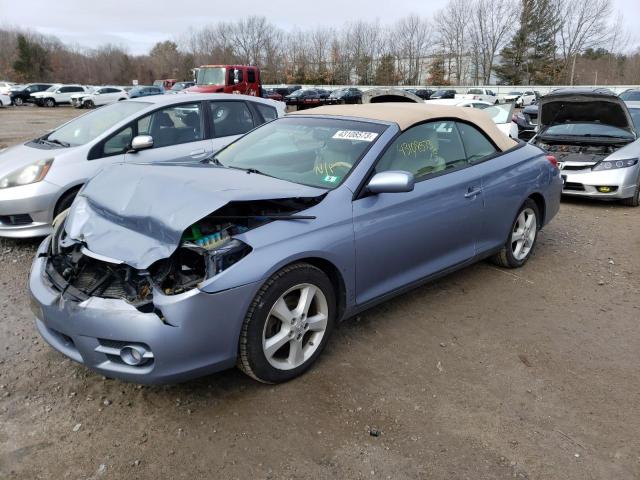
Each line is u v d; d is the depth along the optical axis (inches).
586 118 324.5
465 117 163.3
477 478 90.3
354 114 150.7
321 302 119.0
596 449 97.7
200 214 98.6
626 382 119.3
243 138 163.9
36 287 110.0
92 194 123.9
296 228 111.7
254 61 3284.9
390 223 129.8
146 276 99.7
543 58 2699.3
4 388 113.1
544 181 186.1
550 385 117.6
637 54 2768.2
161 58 3873.0
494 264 190.7
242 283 101.0
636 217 272.7
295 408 107.7
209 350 100.3
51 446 96.4
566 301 162.7
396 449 96.7
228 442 97.7
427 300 160.6
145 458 93.7
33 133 710.5
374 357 127.5
